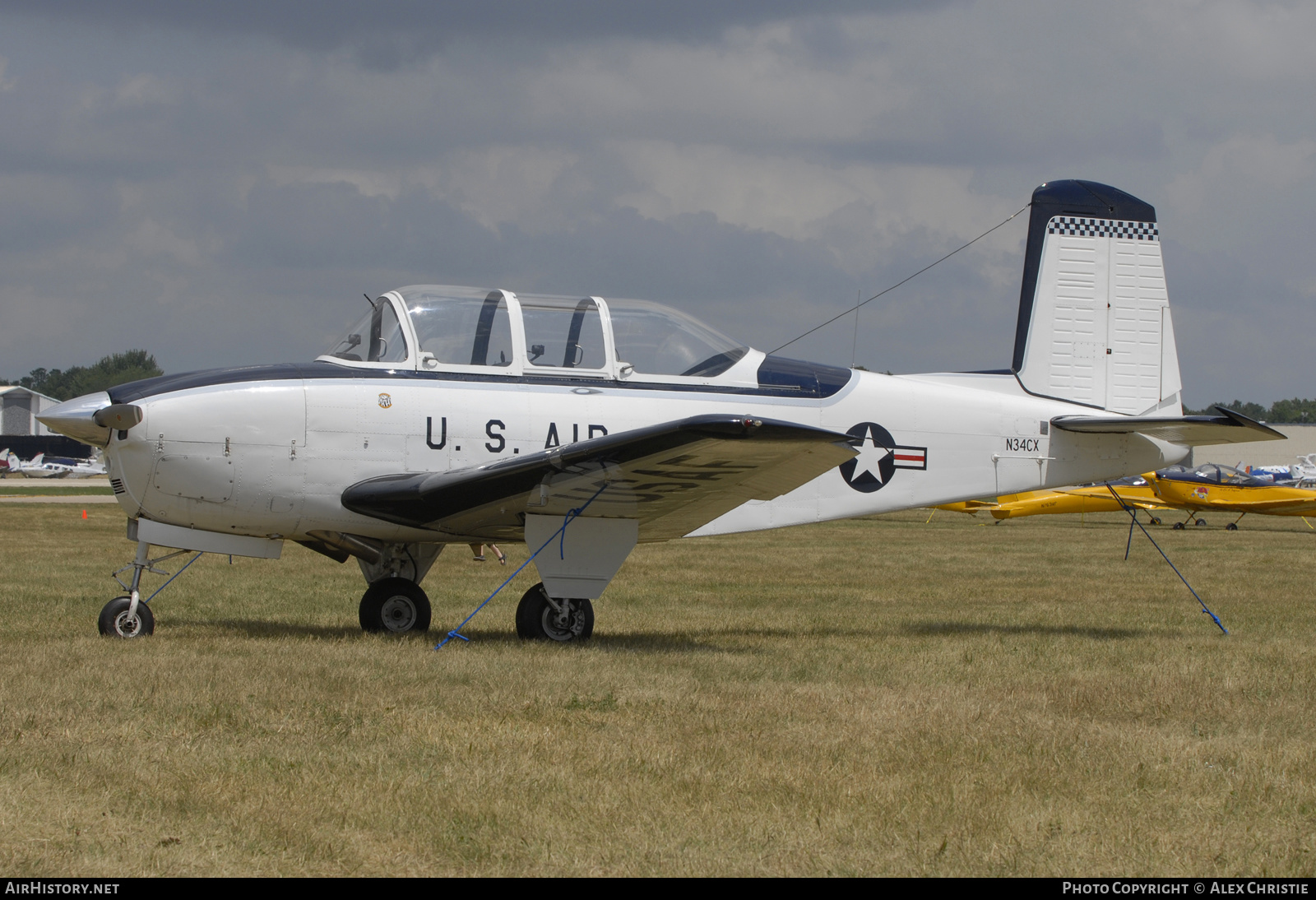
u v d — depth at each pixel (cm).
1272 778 1115
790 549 5119
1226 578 3738
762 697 1472
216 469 1994
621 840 913
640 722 1308
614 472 1819
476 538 2202
